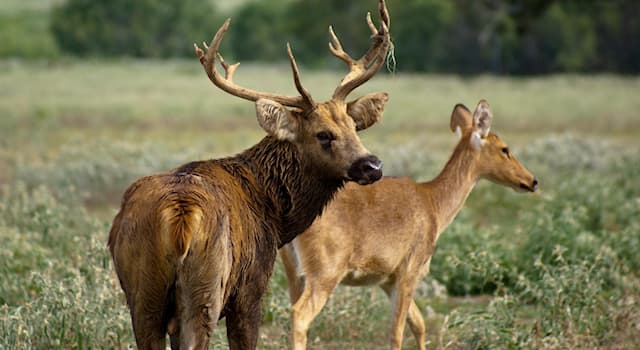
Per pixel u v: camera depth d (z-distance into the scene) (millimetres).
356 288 27734
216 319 16359
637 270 32719
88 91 126062
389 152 55219
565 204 37594
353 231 23078
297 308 22609
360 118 20172
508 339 24406
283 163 19266
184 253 15555
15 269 28953
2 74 165500
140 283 16078
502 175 26406
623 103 113125
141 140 72875
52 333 22688
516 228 36875
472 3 198625
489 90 138250
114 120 89938
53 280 25625
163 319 16344
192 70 185625
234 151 65000
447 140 75125
